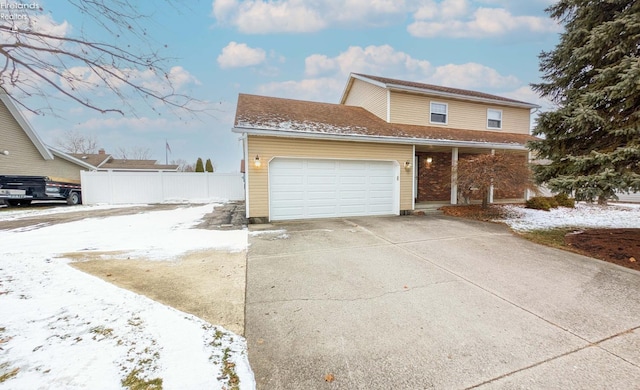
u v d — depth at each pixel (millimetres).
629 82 4688
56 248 5441
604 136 5812
